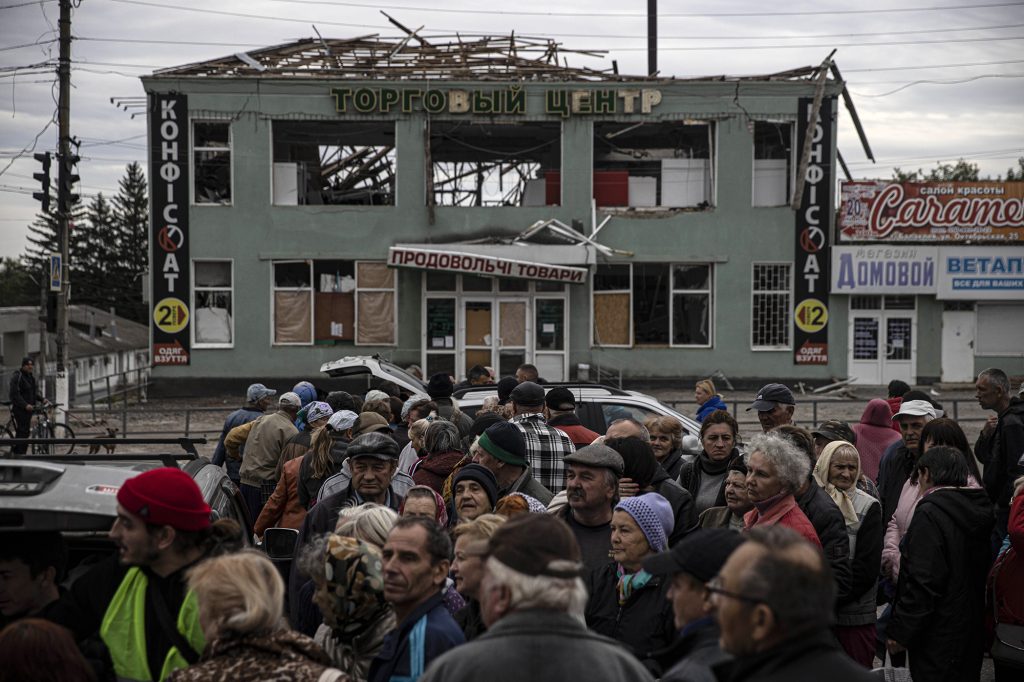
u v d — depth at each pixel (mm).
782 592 2518
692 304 29828
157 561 3732
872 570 5746
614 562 4820
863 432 9680
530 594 2957
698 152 30594
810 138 28703
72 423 22656
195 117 28344
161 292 28422
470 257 27891
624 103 29062
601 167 30359
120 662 3670
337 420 7961
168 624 3648
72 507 4051
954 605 5656
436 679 2961
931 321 30031
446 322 29172
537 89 28875
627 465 5812
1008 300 29719
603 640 3016
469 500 5707
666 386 29594
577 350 29453
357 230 28953
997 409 8492
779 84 29078
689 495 6047
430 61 29219
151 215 28391
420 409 9625
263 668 3104
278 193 29031
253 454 10102
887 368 30078
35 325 43562
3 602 3969
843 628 5734
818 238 29359
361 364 15703
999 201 29250
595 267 29562
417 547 3799
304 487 7945
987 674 7297
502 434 6391
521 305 29250
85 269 86312
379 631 4023
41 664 3061
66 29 24234
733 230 29453
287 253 28766
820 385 29594
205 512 3766
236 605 3180
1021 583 5684
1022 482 5746
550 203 29641
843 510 5859
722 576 2633
